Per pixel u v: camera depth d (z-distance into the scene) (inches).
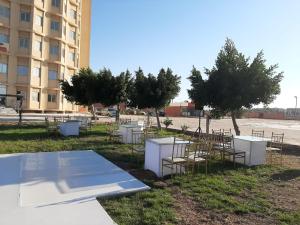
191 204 245.8
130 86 939.3
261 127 1380.4
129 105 932.0
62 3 1798.7
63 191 263.9
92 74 972.6
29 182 289.4
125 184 287.0
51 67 1777.8
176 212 227.8
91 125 875.4
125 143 560.1
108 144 548.1
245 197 268.1
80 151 463.8
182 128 810.2
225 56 548.7
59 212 217.8
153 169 337.4
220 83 540.1
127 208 231.0
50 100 1785.2
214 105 570.6
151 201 244.8
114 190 267.0
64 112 1873.8
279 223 214.2
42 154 433.4
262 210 237.0
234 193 277.0
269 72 536.4
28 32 1651.1
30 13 1654.8
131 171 343.9
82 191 264.2
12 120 1061.1
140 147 413.7
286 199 265.7
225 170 368.2
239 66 536.7
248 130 1148.5
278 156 487.5
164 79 828.0
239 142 415.2
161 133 725.3
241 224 211.5
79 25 2052.2
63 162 380.8
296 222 216.5
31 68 1658.5
